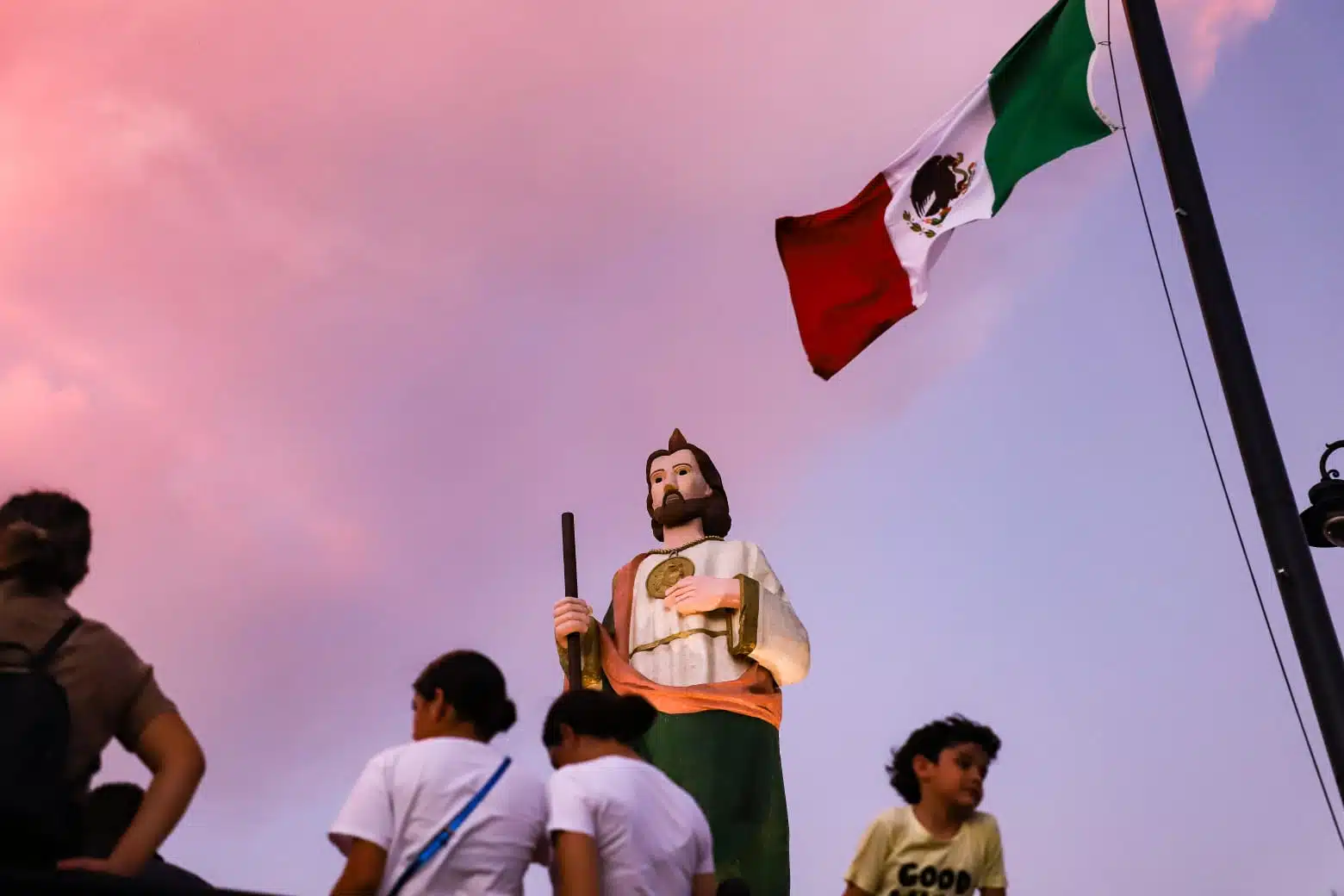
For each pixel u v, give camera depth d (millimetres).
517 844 7652
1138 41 12500
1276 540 10758
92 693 7168
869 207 14719
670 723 13070
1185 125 12141
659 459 14953
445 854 7441
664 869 7977
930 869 8766
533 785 7852
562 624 13281
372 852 7387
